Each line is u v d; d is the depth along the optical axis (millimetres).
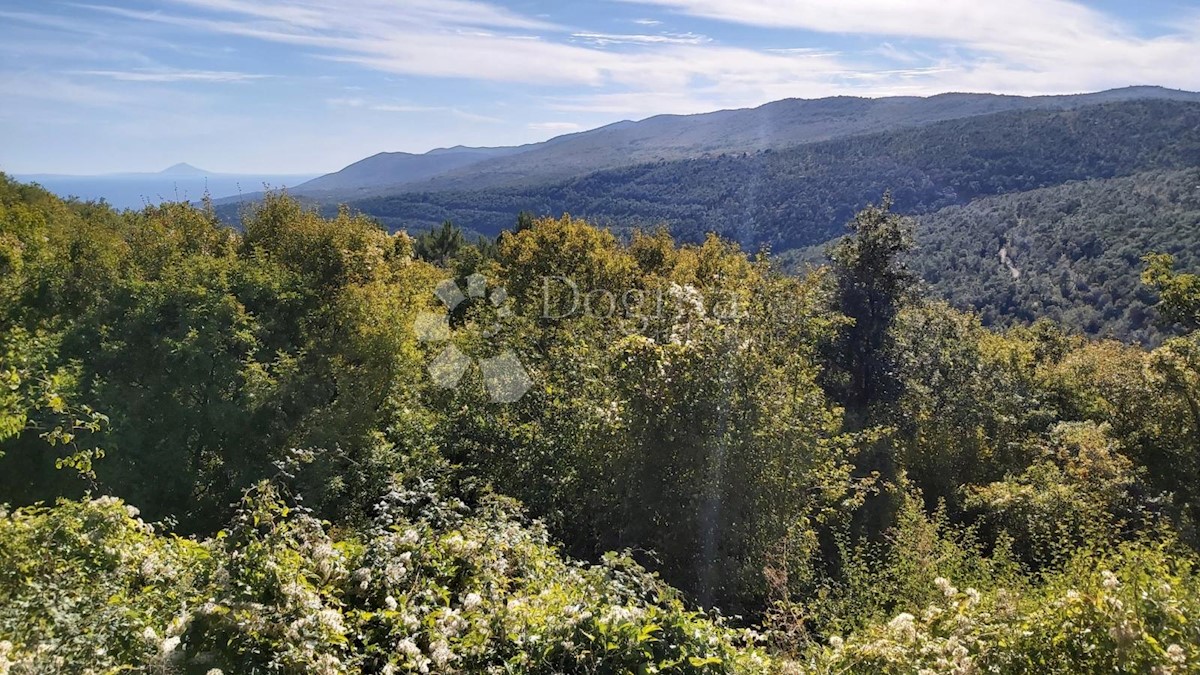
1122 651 4258
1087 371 27297
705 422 9117
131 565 5387
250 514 5000
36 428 10297
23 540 5215
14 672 3572
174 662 3875
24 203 33062
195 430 12555
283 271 16797
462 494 10125
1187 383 16812
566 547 9625
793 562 10352
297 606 4293
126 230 25609
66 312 16359
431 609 4922
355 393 13484
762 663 5016
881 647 4875
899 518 13266
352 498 10664
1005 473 20547
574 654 4301
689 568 9266
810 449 10008
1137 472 16359
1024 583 8312
